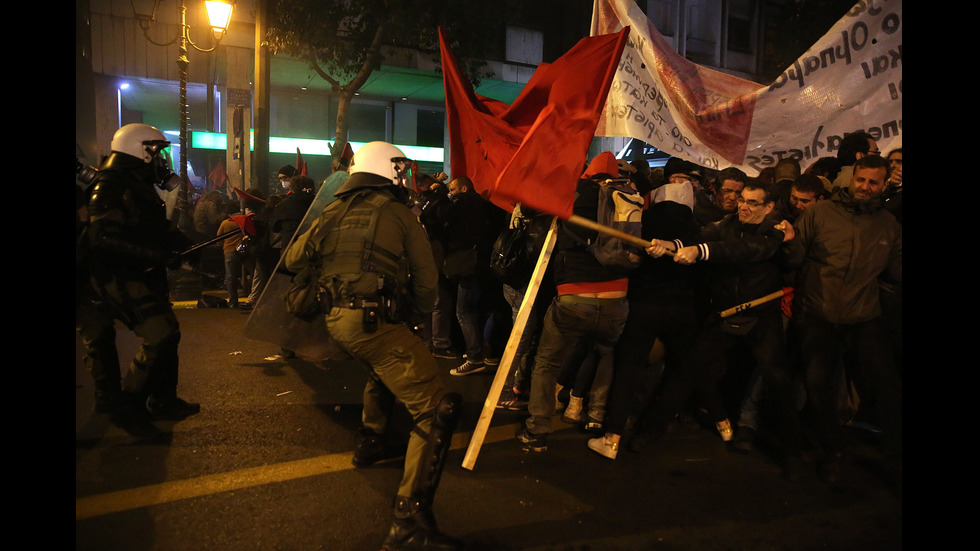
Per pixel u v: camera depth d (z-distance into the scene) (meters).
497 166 3.91
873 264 3.46
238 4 16.50
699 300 3.91
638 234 3.32
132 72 16.55
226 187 15.38
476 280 5.31
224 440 3.76
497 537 2.77
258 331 3.84
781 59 21.30
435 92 21.73
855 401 4.30
